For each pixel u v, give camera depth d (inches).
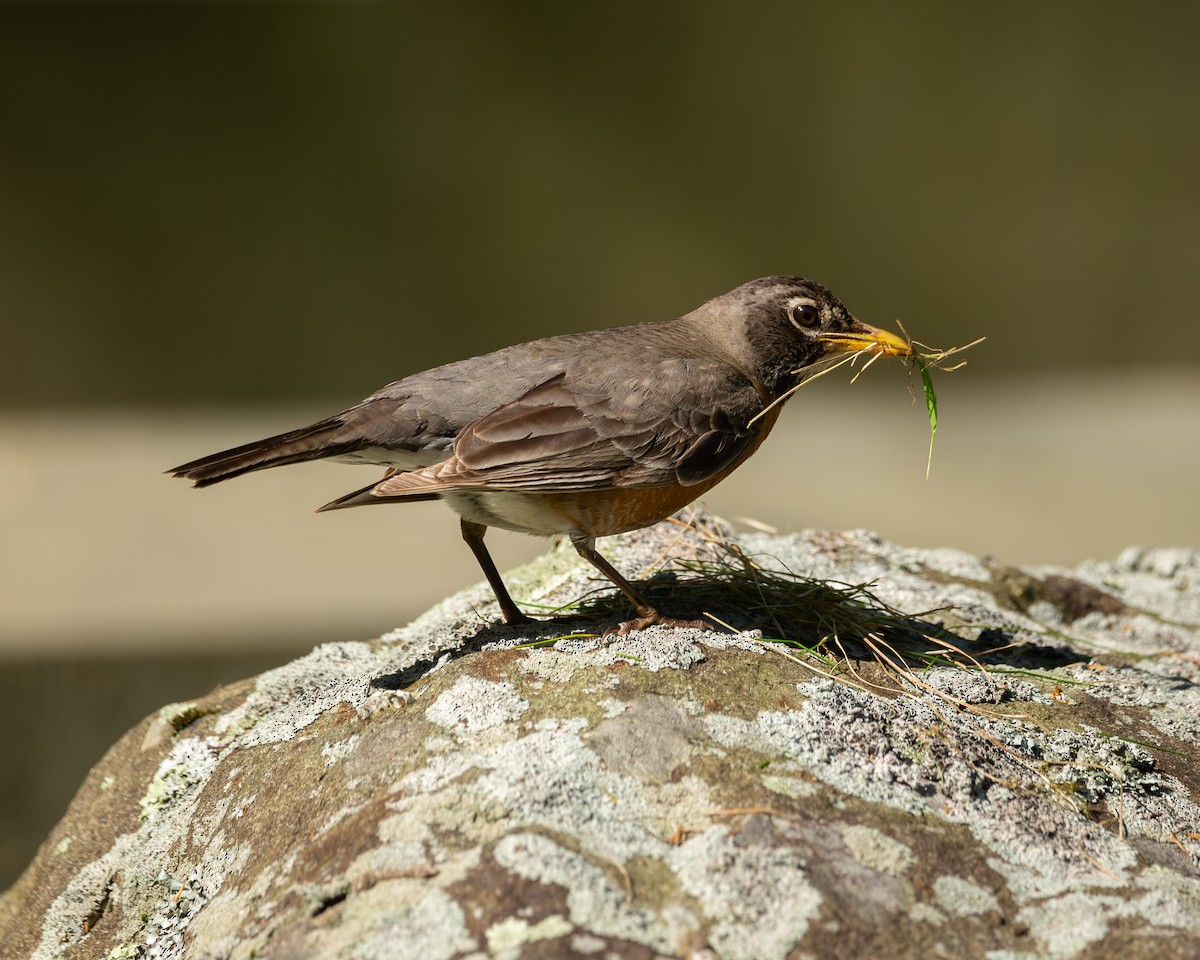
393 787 209.6
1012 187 820.6
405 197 804.6
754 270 824.9
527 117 805.2
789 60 809.5
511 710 223.1
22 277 777.6
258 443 280.5
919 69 804.6
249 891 205.0
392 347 815.7
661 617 272.1
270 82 785.6
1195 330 829.8
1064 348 835.4
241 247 796.0
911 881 189.6
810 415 828.0
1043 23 802.8
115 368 792.9
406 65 791.1
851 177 820.0
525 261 816.9
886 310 832.9
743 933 176.6
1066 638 314.7
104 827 261.0
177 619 542.3
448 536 625.3
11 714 461.7
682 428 288.4
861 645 279.3
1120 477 720.3
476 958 172.2
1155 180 815.7
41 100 769.6
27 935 245.8
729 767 208.1
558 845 189.6
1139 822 219.6
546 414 280.8
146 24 772.6
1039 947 180.4
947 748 223.3
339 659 295.7
